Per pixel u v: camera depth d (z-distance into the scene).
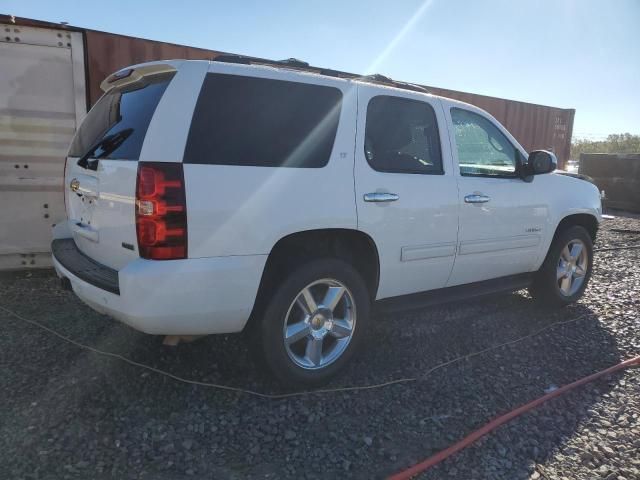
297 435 2.85
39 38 5.60
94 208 3.19
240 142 2.93
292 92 3.20
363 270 3.63
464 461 2.67
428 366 3.76
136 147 2.80
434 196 3.74
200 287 2.78
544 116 12.56
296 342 3.40
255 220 2.91
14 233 5.81
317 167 3.19
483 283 4.41
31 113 5.68
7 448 2.61
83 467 2.50
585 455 2.76
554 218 4.74
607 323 4.81
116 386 3.28
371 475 2.54
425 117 3.88
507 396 3.37
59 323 4.32
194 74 2.88
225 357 3.74
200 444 2.73
